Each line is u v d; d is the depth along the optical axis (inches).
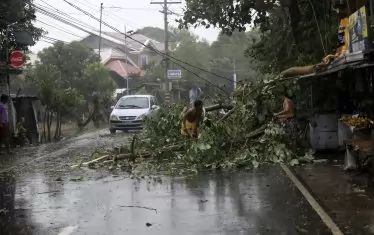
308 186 349.7
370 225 245.1
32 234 249.6
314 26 623.2
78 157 578.2
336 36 546.6
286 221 260.2
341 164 439.8
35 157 593.6
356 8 440.1
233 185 368.5
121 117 948.6
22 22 841.5
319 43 602.9
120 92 1929.1
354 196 309.4
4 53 797.9
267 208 290.7
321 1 617.6
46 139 922.1
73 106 947.3
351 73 492.1
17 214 293.1
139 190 359.6
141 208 301.6
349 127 442.3
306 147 502.6
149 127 566.9
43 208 307.6
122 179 410.6
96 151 547.5
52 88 895.1
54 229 257.8
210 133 469.7
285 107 482.3
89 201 325.1
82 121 1244.5
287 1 636.7
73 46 1555.1
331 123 498.0
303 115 523.5
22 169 490.9
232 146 483.8
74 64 1517.0
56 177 431.2
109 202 320.8
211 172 435.5
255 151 470.9
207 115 546.3
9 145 712.4
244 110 511.5
